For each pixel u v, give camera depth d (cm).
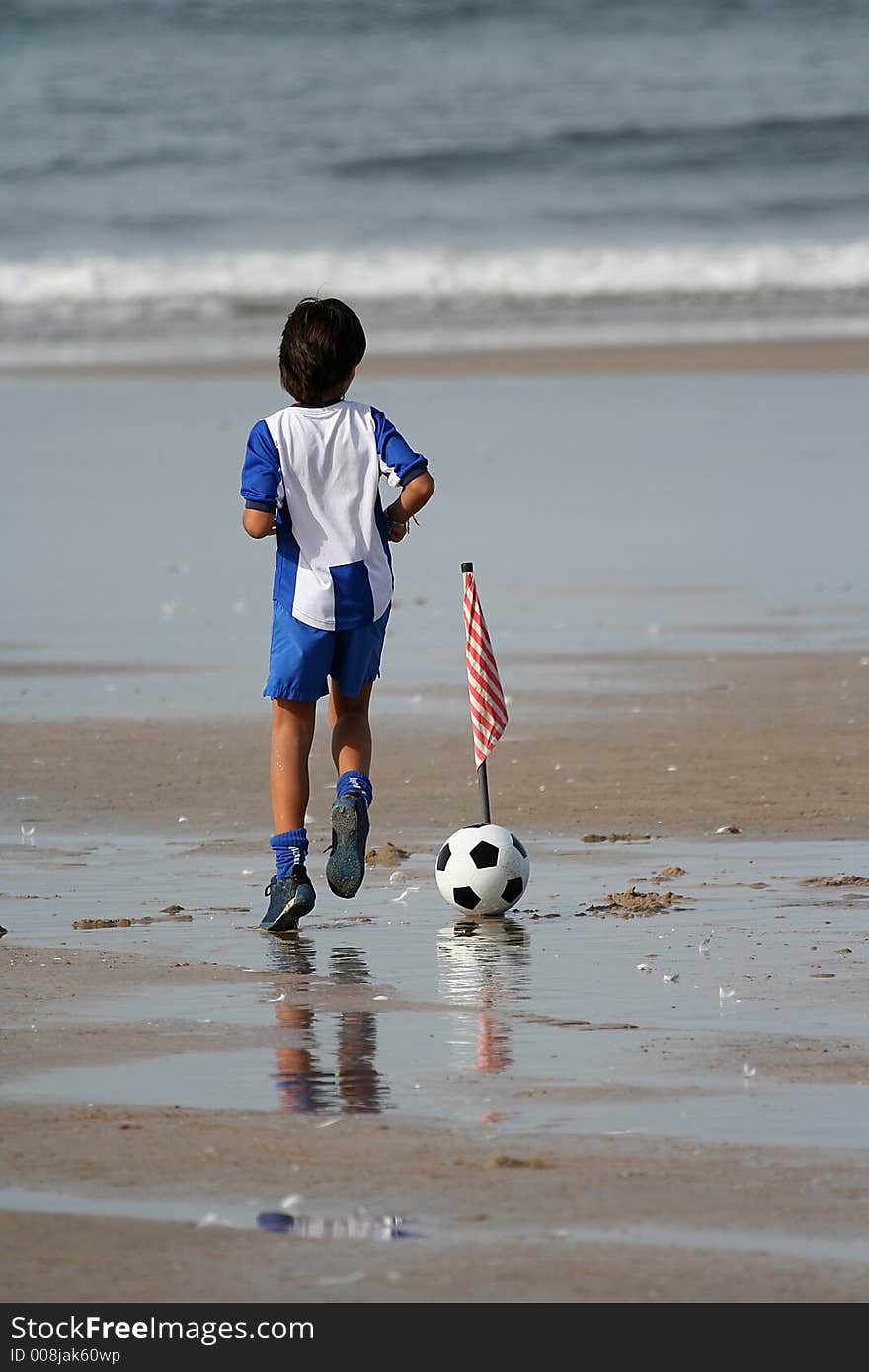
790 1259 1359
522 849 2580
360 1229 1413
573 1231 1409
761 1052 1875
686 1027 1975
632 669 4362
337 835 2494
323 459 2575
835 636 4719
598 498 7006
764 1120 1662
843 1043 1903
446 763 3528
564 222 17938
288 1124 1662
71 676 4403
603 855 2891
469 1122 1664
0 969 2244
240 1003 2094
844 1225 1417
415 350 11950
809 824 3050
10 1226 1427
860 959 2253
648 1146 1595
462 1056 1875
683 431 8656
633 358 11331
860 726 3762
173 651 4678
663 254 16188
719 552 5975
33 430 9019
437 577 5641
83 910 2584
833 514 6581
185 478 7644
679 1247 1380
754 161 19800
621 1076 1802
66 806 3259
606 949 2338
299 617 2562
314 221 17950
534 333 13000
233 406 9762
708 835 3000
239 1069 1836
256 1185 1507
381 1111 1698
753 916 2494
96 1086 1783
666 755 3550
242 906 2612
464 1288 1321
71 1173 1539
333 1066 1844
